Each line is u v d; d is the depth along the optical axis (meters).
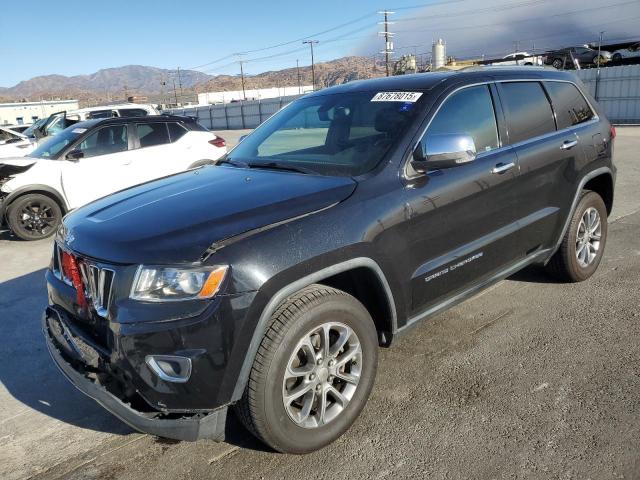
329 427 2.75
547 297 4.49
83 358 2.60
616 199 8.06
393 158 3.08
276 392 2.50
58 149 8.29
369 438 2.85
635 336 3.75
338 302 2.68
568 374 3.33
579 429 2.80
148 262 2.40
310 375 2.65
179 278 2.34
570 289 4.63
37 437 3.04
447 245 3.28
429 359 3.62
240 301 2.35
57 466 2.77
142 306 2.36
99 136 8.48
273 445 2.60
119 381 2.47
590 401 3.03
